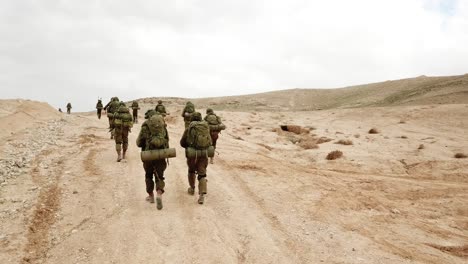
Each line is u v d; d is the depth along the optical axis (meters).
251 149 16.94
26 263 5.17
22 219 6.59
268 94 126.44
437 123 30.08
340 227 7.37
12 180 9.00
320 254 6.00
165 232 6.34
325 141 22.42
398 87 98.75
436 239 7.35
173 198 8.20
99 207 7.43
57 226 6.46
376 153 17.56
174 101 103.94
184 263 5.35
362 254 6.11
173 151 7.30
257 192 9.34
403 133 26.19
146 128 7.33
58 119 24.20
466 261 6.36
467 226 8.46
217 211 7.57
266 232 6.72
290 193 9.55
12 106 23.91
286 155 17.30
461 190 11.63
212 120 11.88
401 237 7.22
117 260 5.36
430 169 15.03
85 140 15.46
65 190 8.38
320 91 126.56
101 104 27.97
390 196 10.73
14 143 14.10
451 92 60.53
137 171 10.42
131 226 6.54
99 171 10.23
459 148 18.78
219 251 5.78
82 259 5.36
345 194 10.02
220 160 13.03
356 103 90.12
